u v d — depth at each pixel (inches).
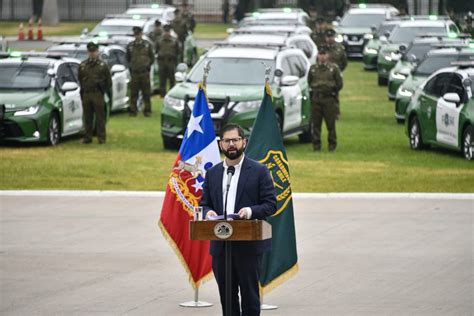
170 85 2642.7
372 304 871.7
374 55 3417.8
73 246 1096.2
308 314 842.2
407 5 4520.2
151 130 2090.3
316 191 1433.3
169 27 2640.3
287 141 2004.2
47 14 4992.6
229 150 738.2
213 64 1859.0
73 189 1437.0
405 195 1385.3
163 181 1508.4
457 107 1727.4
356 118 2306.8
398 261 1027.3
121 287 932.6
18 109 1781.5
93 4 5423.2
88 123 1877.5
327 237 1136.8
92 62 1865.2
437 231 1168.2
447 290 917.2
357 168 1638.8
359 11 3897.6
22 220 1231.5
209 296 910.4
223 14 5236.2
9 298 893.8
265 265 840.3
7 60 1884.8
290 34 2551.7
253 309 744.3
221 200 743.1
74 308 861.2
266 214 737.0
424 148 1860.2
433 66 2194.9
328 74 1807.3
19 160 1680.6
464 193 1406.3
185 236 872.3
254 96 1758.1
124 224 1208.8
